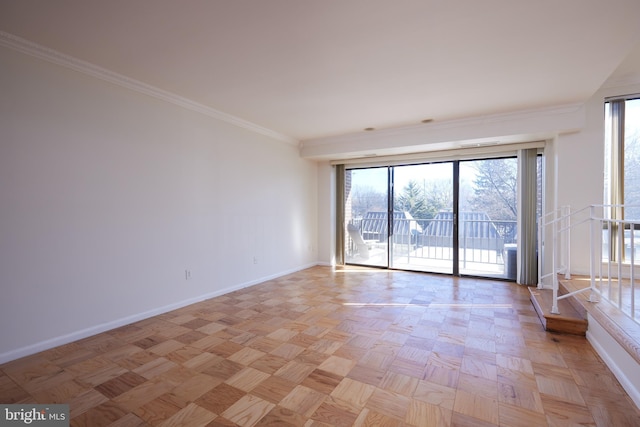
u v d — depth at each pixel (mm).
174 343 2586
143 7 1894
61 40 2297
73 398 1845
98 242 2791
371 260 5898
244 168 4398
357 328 2906
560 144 3783
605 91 3570
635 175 3535
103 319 2824
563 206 3561
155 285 3256
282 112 3938
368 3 1841
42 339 2443
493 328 2887
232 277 4203
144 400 1824
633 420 1622
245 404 1786
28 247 2371
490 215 4828
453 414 1691
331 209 6008
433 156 5039
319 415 1690
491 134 4016
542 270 4234
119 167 2941
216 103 3645
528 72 2770
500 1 1819
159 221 3297
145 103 3158
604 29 2105
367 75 2861
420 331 2828
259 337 2707
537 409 1721
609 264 2316
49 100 2479
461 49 2385
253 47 2383
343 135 5098
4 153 2254
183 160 3547
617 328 2004
